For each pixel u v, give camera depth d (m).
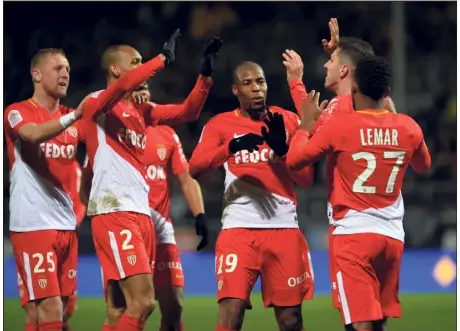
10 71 66.38
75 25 69.44
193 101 23.55
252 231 22.66
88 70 67.88
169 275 26.19
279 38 69.44
